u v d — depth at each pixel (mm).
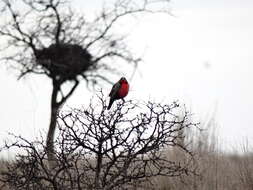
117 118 10766
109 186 11352
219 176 14484
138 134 10945
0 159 14898
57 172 11180
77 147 11102
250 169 14641
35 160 11211
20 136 11219
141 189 13711
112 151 11148
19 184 11406
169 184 14312
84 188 11352
